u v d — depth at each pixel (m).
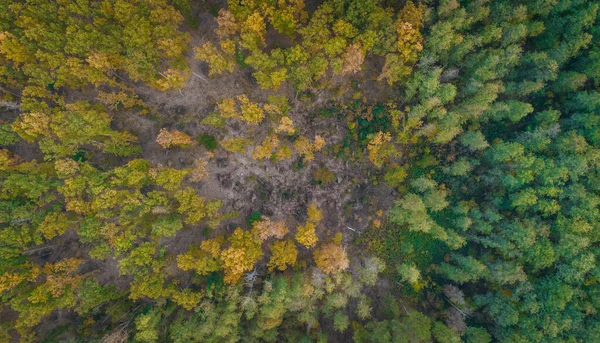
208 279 48.00
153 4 42.56
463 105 47.81
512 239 47.69
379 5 47.88
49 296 42.22
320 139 49.00
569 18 45.91
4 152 44.44
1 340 43.62
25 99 41.97
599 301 45.56
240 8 42.25
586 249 46.91
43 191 44.31
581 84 46.91
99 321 48.03
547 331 45.38
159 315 45.31
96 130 43.62
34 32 40.44
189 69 47.69
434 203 49.34
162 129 47.47
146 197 46.12
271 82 47.28
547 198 48.47
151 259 44.44
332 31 48.59
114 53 43.62
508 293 48.94
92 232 43.16
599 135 45.94
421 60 45.94
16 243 41.75
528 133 48.25
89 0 44.84
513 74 49.06
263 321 45.38
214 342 44.62
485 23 47.75
